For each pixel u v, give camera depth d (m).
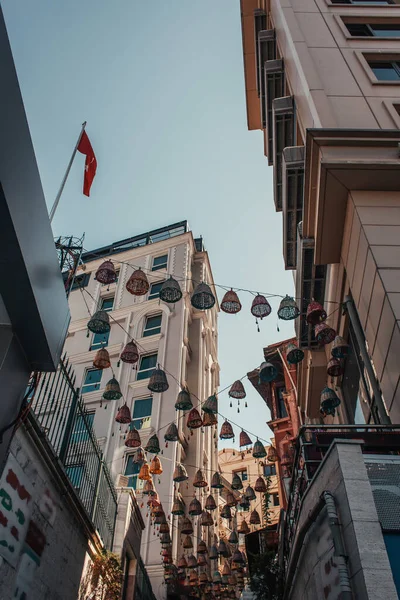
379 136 9.98
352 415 12.01
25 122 4.62
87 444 9.49
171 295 9.93
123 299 32.84
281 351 24.89
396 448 6.62
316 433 7.43
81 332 32.00
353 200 9.40
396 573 4.61
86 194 10.52
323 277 12.49
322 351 15.03
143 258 35.41
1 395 4.99
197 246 40.59
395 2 16.23
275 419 24.62
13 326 5.27
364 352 9.38
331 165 9.30
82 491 8.95
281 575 12.66
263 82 17.55
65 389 8.38
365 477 5.44
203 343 31.70
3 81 4.14
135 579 12.57
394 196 9.46
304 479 7.69
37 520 6.49
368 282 8.64
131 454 23.17
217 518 27.33
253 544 19.52
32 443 6.29
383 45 13.51
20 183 4.55
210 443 29.41
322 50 13.27
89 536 8.83
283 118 14.02
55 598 7.12
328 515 5.49
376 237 8.70
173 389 25.48
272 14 16.84
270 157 17.78
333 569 5.69
